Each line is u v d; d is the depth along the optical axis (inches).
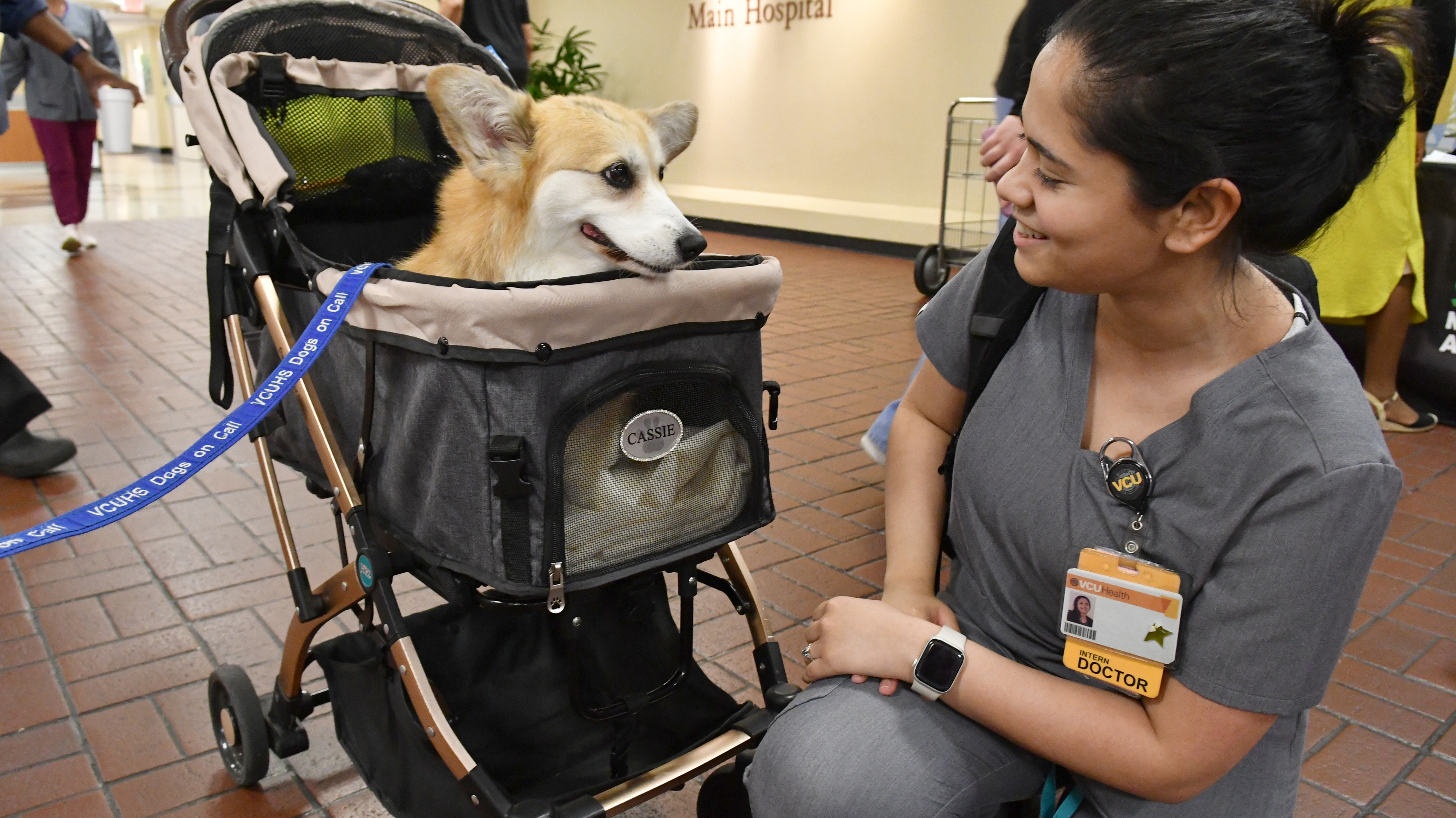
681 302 54.9
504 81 87.3
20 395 130.6
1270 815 44.9
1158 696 42.1
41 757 81.8
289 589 109.3
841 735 46.1
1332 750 86.1
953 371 55.1
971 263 55.1
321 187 79.1
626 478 56.3
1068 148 37.5
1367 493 36.6
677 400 57.4
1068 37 37.7
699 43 418.6
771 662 69.0
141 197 471.5
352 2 78.7
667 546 59.0
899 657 46.2
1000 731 44.5
